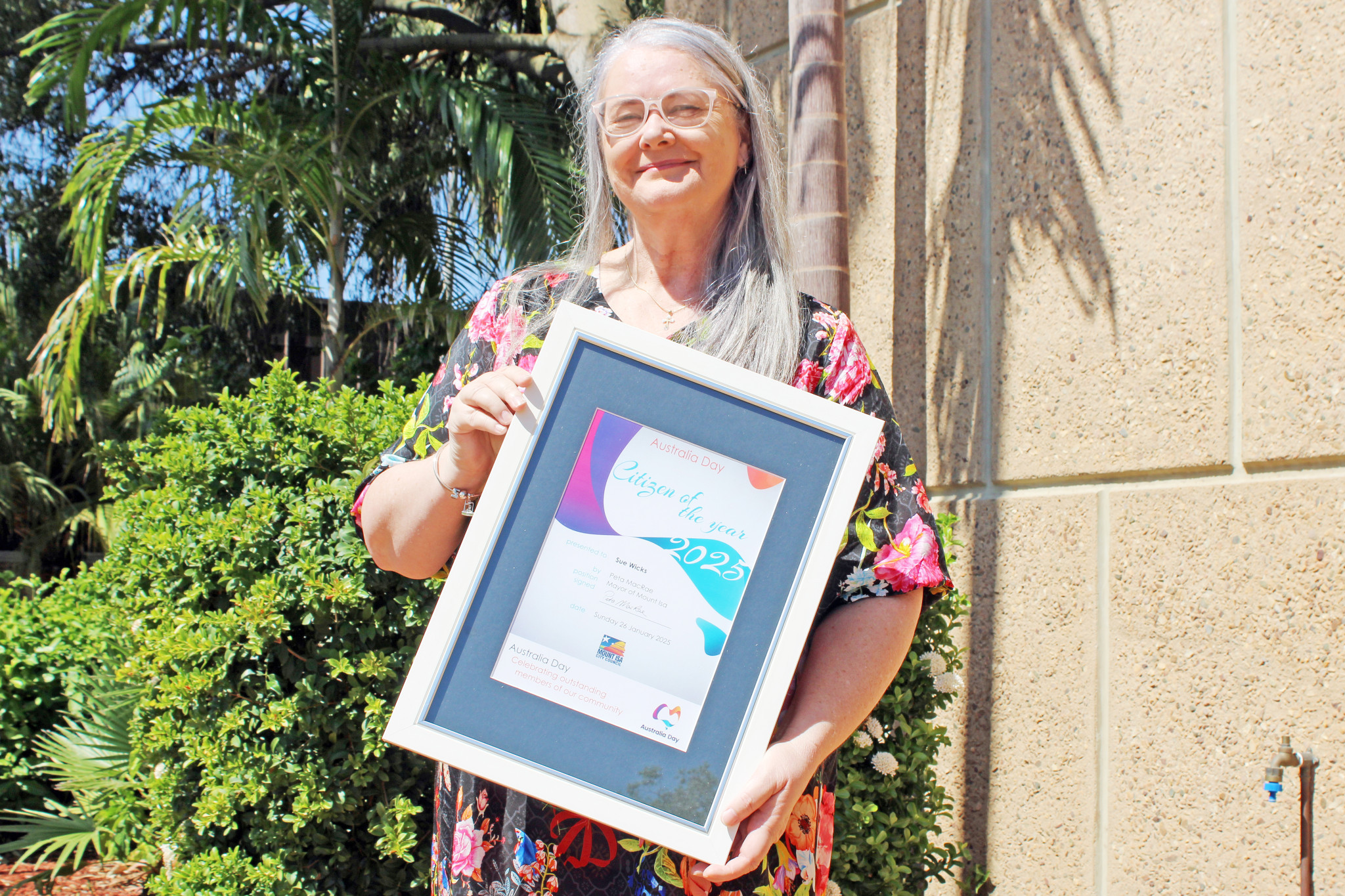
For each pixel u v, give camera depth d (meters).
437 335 8.89
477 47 8.71
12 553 11.09
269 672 2.73
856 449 1.16
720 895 1.18
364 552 2.64
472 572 1.13
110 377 10.73
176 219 7.78
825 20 2.97
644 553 1.14
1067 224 2.62
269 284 7.65
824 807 1.30
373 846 2.73
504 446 1.16
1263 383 2.17
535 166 7.11
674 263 1.37
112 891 3.71
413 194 9.33
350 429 2.85
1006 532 2.72
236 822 2.70
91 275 7.66
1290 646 2.08
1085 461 2.53
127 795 3.54
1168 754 2.29
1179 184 2.37
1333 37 2.09
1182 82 2.38
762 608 1.13
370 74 7.97
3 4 10.23
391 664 2.66
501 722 1.11
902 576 1.23
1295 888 2.03
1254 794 2.12
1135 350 2.43
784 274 1.35
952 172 2.97
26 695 4.60
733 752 1.10
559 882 1.20
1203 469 2.28
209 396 10.68
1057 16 2.69
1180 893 2.24
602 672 1.12
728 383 1.18
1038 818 2.56
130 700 3.48
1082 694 2.49
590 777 1.10
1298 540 2.09
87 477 11.71
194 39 7.39
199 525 2.79
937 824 2.67
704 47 1.32
